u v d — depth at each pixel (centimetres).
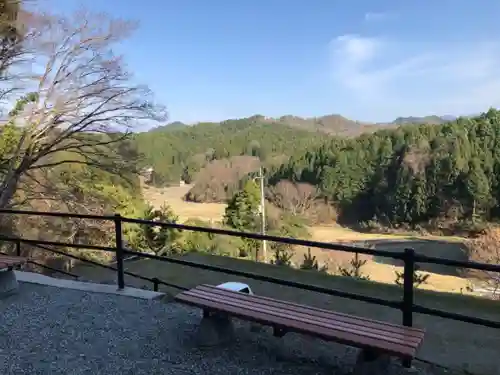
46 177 1361
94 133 1323
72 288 513
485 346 491
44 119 1248
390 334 290
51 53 1316
